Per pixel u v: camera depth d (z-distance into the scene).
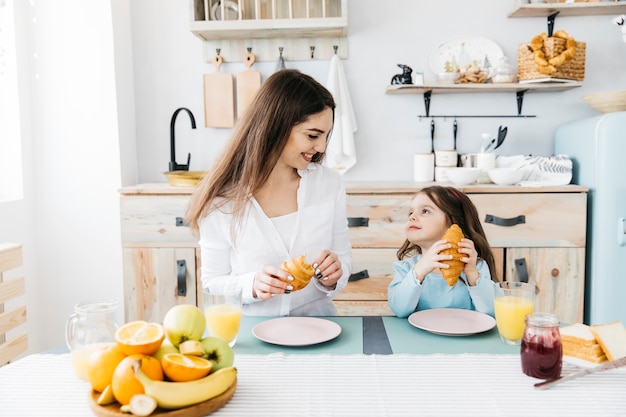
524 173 2.39
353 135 2.65
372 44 2.62
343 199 1.57
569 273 2.22
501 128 2.54
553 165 2.33
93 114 2.51
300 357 0.99
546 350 0.87
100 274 2.58
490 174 2.33
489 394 0.82
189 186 2.31
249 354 1.02
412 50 2.61
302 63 2.64
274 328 1.17
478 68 2.46
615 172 2.14
